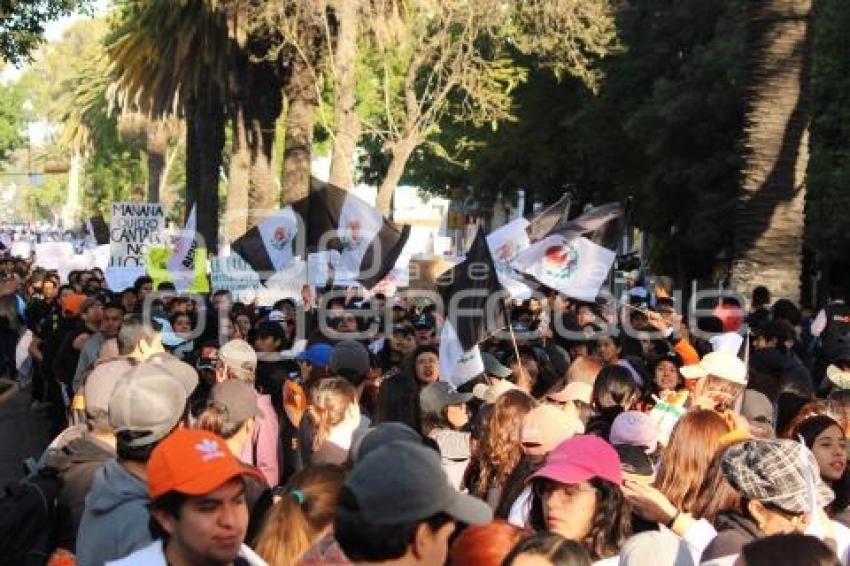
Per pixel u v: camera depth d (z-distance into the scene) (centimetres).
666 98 3922
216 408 813
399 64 4878
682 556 599
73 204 10650
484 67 4141
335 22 3672
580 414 970
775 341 1417
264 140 4009
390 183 3881
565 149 5181
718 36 3778
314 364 1221
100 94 8012
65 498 719
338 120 3362
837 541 678
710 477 682
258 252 2106
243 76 3906
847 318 1711
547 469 620
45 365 2073
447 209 6581
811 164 3136
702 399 951
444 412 966
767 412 1041
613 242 1719
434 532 431
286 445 1087
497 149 5338
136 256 2947
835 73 3066
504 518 712
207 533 502
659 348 1650
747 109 1873
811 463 596
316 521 583
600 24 3962
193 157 4397
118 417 622
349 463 800
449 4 3816
